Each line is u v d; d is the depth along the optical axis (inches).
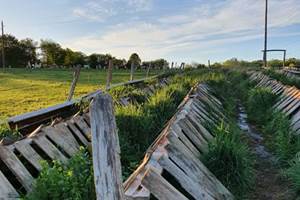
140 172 164.7
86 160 208.5
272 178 257.8
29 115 295.3
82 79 1326.3
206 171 201.9
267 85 678.5
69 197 165.6
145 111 336.8
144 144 290.4
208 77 812.0
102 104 102.5
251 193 230.2
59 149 233.1
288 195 225.6
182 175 179.6
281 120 371.9
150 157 183.3
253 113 501.0
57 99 679.7
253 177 250.4
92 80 1272.1
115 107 331.3
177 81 703.7
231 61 1913.1
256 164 289.6
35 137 220.8
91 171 190.7
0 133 236.4
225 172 225.8
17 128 262.4
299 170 233.6
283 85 558.9
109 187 102.0
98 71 2117.4
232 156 231.1
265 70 1025.5
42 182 169.8
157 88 576.4
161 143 204.2
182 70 1186.0
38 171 199.2
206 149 250.1
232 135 298.7
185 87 602.5
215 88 683.4
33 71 2220.7
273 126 387.2
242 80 1016.2
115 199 102.4
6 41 3703.3
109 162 102.0
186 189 176.9
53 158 214.1
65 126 258.5
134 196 144.6
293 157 268.2
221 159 229.8
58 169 183.3
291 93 448.5
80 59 3373.5
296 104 392.2
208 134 289.7
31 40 4028.1
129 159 256.8
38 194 165.3
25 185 181.3
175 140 215.3
